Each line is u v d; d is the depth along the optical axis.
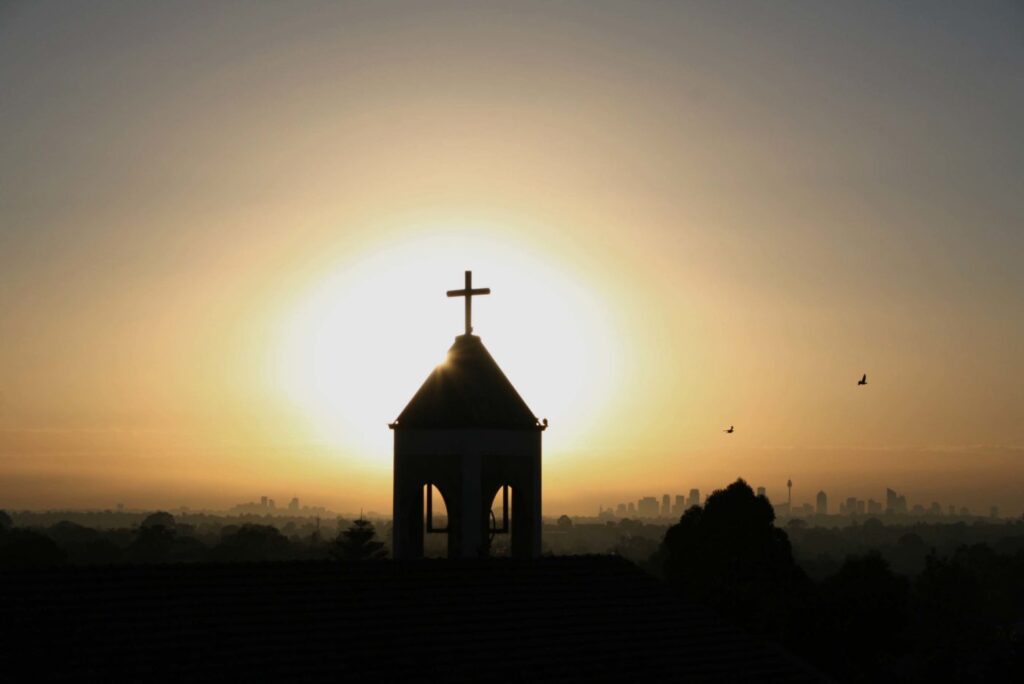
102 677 29.64
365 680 32.12
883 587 96.25
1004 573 196.75
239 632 32.62
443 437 44.41
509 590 38.62
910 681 105.88
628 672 36.34
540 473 46.62
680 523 112.75
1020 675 107.38
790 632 95.38
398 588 36.78
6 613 31.19
